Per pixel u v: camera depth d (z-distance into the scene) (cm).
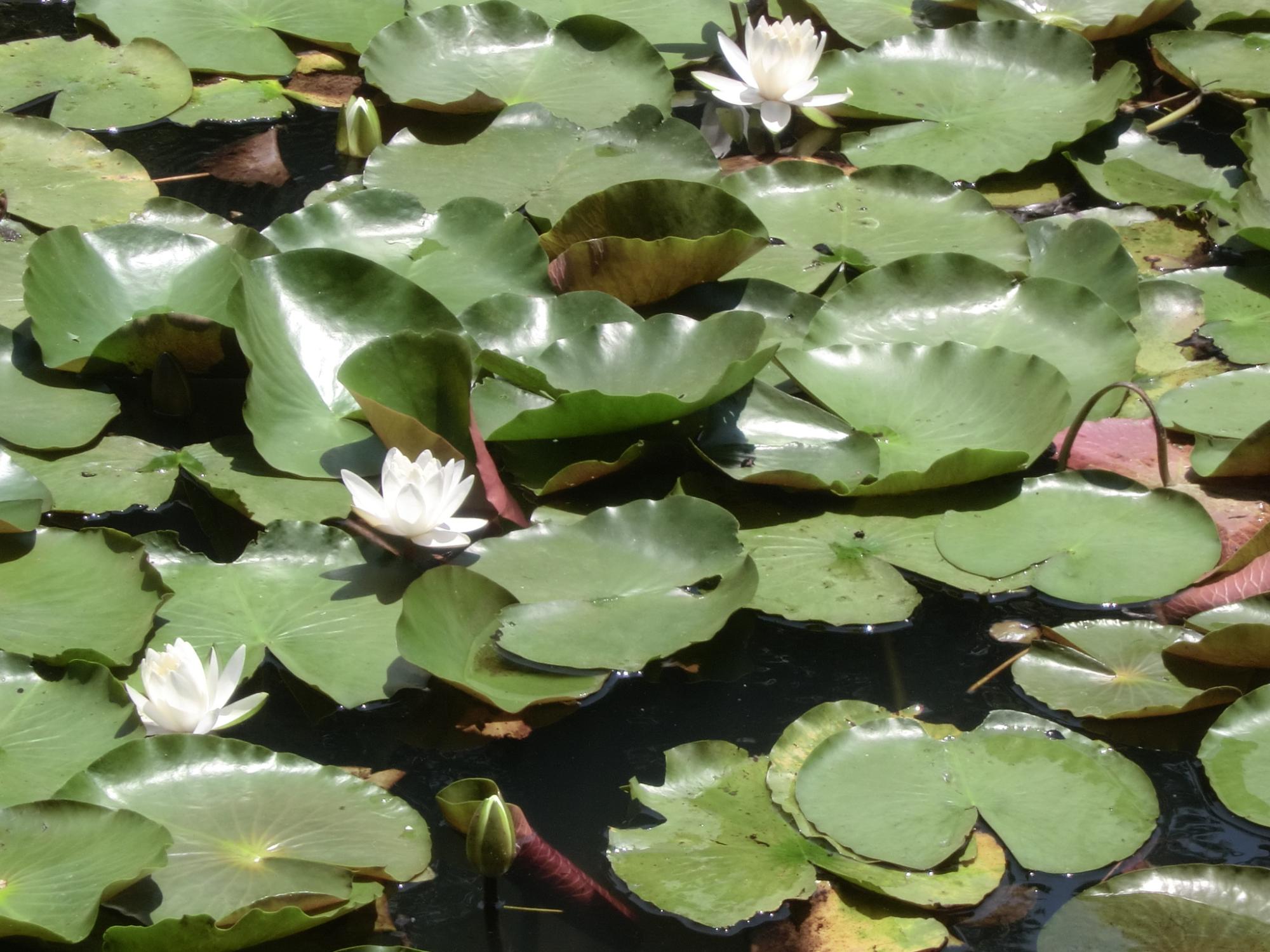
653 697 206
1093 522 237
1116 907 164
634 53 396
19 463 239
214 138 363
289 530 224
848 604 220
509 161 347
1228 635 200
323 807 175
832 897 170
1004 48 401
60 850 160
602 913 168
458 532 221
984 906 168
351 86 394
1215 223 332
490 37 400
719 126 389
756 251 288
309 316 263
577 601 213
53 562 215
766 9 448
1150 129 389
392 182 339
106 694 189
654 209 299
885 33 423
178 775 177
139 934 147
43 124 342
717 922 165
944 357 268
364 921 166
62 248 269
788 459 249
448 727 198
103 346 254
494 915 168
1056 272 308
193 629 206
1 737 183
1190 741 199
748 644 217
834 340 283
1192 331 297
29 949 155
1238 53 413
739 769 190
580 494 242
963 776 186
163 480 238
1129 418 266
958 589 228
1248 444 242
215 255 281
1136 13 434
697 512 226
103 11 401
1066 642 214
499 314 271
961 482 246
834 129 388
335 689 196
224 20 407
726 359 253
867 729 192
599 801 187
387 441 235
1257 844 179
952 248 316
